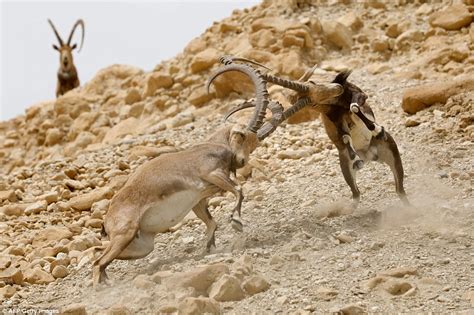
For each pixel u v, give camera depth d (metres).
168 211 21.31
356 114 23.09
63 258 24.09
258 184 29.88
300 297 18.16
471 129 31.62
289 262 20.38
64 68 67.38
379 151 24.28
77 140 48.44
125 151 39.38
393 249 20.62
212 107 43.44
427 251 20.30
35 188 36.12
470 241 20.81
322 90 22.81
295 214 25.11
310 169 30.41
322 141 33.47
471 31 41.62
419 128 33.06
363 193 26.58
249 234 23.55
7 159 53.19
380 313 17.09
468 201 24.38
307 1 52.62
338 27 46.69
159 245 24.58
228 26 51.06
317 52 45.44
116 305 18.28
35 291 22.06
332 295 18.06
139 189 21.27
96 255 24.22
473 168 27.91
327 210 24.61
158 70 51.97
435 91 34.56
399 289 17.98
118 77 55.59
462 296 17.61
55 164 39.22
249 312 17.67
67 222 30.02
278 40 45.69
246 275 19.19
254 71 22.81
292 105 23.67
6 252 25.91
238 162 22.22
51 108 55.84
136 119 47.41
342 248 21.11
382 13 49.91
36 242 26.92
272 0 53.69
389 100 37.41
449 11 44.44
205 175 21.52
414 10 49.41
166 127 43.19
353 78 41.62
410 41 44.78
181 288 18.89
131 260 23.22
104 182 34.31
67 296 21.20
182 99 46.78
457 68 39.66
